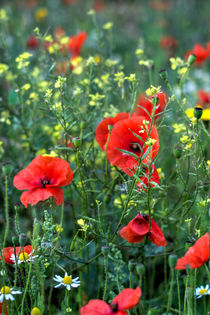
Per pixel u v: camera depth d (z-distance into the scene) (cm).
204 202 146
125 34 357
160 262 164
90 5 421
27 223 162
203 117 167
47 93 149
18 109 172
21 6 451
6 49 180
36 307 140
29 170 144
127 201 146
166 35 362
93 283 159
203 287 146
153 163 144
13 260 143
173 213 157
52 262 145
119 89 168
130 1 486
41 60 177
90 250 158
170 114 158
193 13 416
